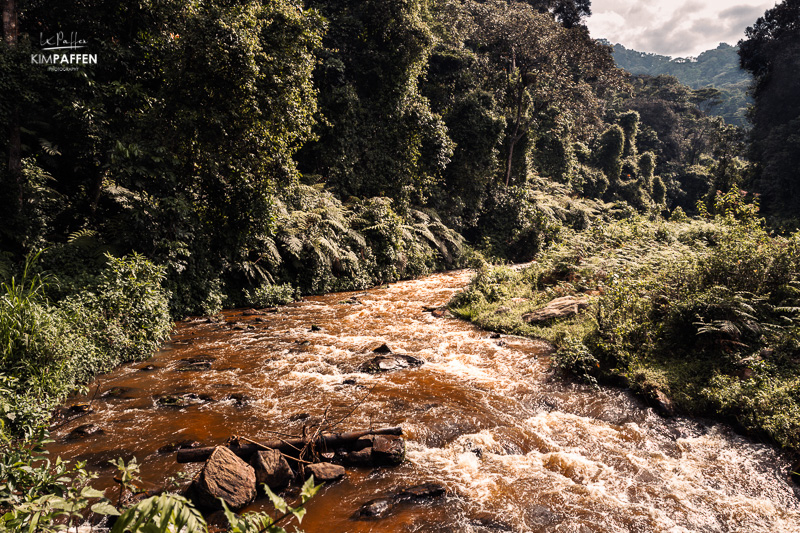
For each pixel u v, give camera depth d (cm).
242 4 1127
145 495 394
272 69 1102
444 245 2178
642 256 1112
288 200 1516
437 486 429
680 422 573
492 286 1212
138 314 819
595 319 840
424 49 2061
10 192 932
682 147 7675
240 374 719
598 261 1104
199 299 1150
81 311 724
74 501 233
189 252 1058
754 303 758
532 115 3275
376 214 1778
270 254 1323
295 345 876
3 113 877
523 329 938
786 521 394
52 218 1070
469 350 849
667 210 5309
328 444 481
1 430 390
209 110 1068
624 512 402
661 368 678
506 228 2594
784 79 3778
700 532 378
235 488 390
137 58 1087
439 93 2512
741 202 1362
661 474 465
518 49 2775
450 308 1191
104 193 1156
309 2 2005
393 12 1986
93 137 1008
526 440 529
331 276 1536
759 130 4062
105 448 482
